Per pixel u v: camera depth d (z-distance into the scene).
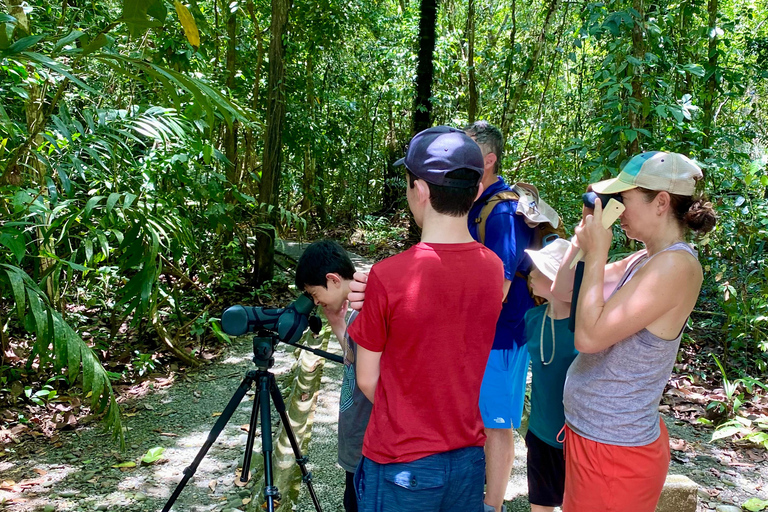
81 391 4.24
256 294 6.57
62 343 2.69
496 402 2.34
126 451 3.45
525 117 10.70
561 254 2.13
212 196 5.25
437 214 1.58
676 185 1.65
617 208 1.67
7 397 3.98
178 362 4.84
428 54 8.88
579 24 9.27
